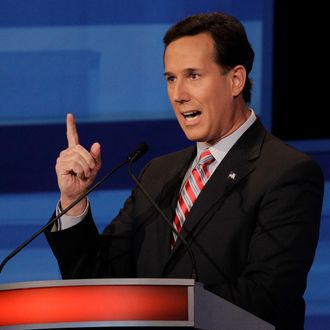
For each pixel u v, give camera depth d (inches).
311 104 528.4
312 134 528.4
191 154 322.7
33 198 528.1
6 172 528.4
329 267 508.4
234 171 296.5
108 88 527.8
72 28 527.8
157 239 305.1
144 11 526.0
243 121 309.1
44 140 529.7
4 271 520.7
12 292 224.1
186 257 288.7
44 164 529.7
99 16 527.2
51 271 522.9
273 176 288.8
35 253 523.8
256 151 300.7
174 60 297.0
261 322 240.4
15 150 529.0
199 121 298.7
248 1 523.2
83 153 298.7
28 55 528.4
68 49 527.8
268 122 527.5
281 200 283.0
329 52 526.0
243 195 290.4
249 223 285.9
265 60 524.7
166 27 526.0
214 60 296.4
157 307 220.5
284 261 273.9
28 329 221.1
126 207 331.0
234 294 264.4
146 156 526.0
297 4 524.7
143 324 219.5
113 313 220.2
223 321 232.2
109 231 325.1
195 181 305.9
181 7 524.4
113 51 527.5
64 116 529.3
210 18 302.2
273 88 529.0
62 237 301.9
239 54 302.4
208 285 265.9
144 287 221.1
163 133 526.6
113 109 527.8
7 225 525.7
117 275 315.9
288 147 300.8
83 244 304.0
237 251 285.0
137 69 527.5
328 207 518.6
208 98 295.6
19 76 529.3
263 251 276.1
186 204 303.6
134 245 314.7
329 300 505.4
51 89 529.7
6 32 526.9
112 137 526.3
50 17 527.8
